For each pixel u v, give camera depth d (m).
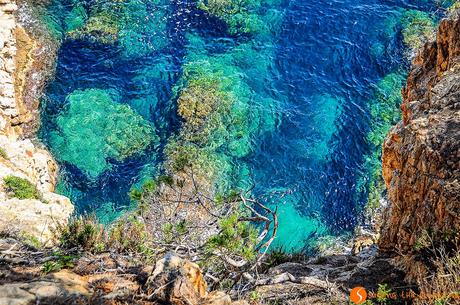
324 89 23.78
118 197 19.61
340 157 21.22
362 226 19.05
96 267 7.59
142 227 9.30
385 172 12.52
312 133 22.03
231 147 21.17
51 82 23.25
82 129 21.52
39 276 7.20
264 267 12.38
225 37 25.86
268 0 27.66
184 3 27.05
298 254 14.46
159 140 21.41
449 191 9.33
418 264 9.86
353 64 24.81
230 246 8.34
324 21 26.75
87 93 22.95
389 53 25.11
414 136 10.70
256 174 20.48
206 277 9.22
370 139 21.86
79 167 20.39
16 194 16.12
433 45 13.21
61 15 25.83
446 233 9.28
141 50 24.94
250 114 22.42
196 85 23.17
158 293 6.86
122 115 22.12
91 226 8.62
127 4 26.67
